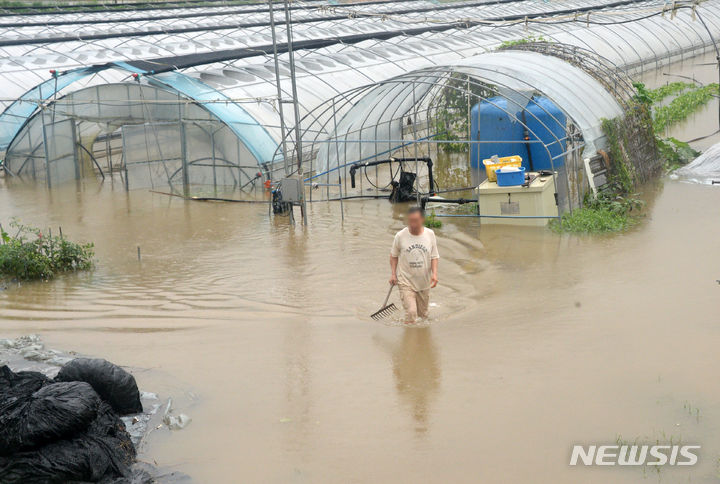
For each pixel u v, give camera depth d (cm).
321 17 4641
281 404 848
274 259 1591
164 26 4491
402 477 687
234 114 2377
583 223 1692
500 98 2086
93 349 1048
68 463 680
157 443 766
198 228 1933
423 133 2967
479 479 679
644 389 840
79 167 2695
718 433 739
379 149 2697
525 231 1719
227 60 2756
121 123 2503
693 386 841
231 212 2116
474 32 3884
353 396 862
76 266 1580
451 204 2077
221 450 748
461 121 2831
